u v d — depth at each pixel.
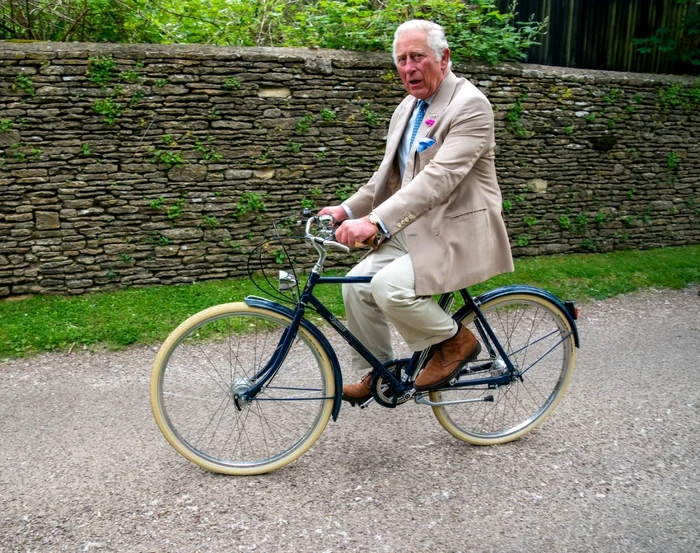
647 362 3.98
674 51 6.77
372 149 5.41
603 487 2.65
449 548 2.27
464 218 2.63
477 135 2.52
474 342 2.81
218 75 4.88
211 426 2.97
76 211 4.75
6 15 4.97
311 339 2.70
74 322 4.28
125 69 4.67
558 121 5.98
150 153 4.83
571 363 3.05
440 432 3.08
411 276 2.57
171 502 2.51
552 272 5.64
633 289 5.42
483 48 5.63
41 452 2.86
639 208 6.49
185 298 4.76
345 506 2.50
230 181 5.08
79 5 5.07
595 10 6.63
